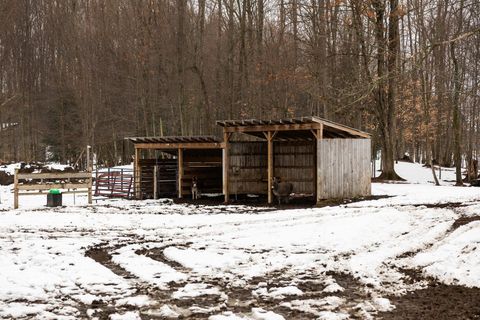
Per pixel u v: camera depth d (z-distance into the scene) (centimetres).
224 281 943
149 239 1373
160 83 4494
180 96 4219
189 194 2725
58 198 2269
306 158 2589
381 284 911
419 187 2764
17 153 5528
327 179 2214
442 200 2038
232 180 2497
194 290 882
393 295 843
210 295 855
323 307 784
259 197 2641
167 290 888
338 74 3541
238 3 4212
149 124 4719
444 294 841
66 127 5303
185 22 4397
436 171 4428
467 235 1202
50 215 1903
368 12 2012
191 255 1148
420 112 5028
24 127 5453
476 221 1399
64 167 4022
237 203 2336
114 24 5119
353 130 2305
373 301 813
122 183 2759
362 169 2328
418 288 885
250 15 4184
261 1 4122
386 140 3362
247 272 1004
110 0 5184
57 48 5584
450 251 1089
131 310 777
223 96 4456
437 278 943
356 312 757
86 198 2688
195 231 1496
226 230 1502
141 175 2720
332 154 2230
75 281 948
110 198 2705
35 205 2347
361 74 2869
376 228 1430
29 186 2238
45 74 5588
